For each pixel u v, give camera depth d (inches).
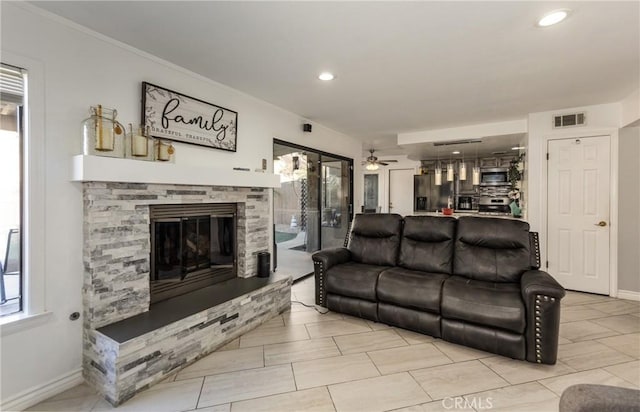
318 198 191.6
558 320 86.4
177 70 104.4
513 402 73.3
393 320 111.8
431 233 127.7
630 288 145.7
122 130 86.0
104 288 81.4
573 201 156.8
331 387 78.8
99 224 80.3
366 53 94.3
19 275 72.8
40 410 70.1
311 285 166.2
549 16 74.4
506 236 114.3
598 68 105.7
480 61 99.8
